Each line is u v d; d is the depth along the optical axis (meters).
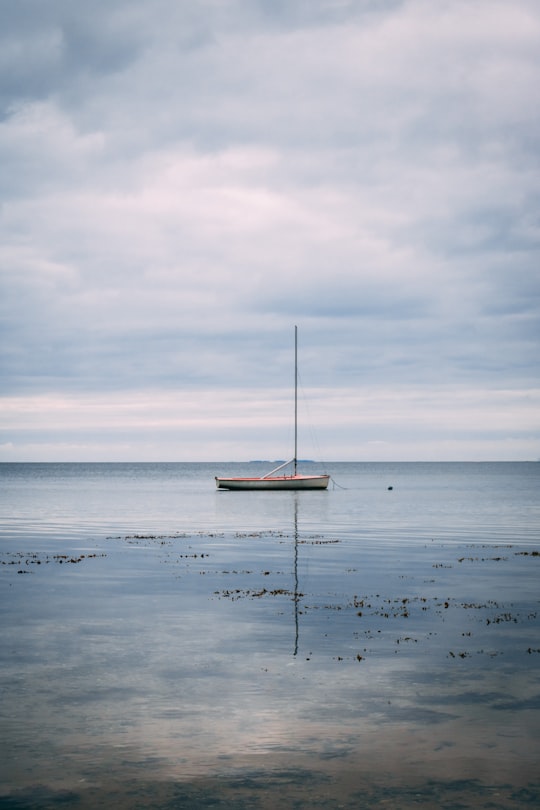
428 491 136.50
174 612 24.45
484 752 12.45
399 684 16.27
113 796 10.87
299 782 11.31
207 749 12.63
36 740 13.05
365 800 10.70
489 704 14.89
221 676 16.95
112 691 15.86
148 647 19.67
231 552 42.62
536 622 22.72
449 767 11.85
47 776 11.57
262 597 27.33
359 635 20.98
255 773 11.66
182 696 15.49
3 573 33.81
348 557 40.09
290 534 54.78
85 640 20.50
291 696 15.46
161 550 43.72
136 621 23.05
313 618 23.39
